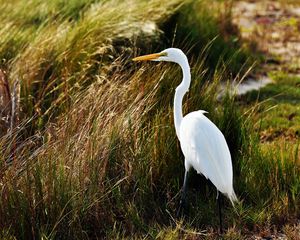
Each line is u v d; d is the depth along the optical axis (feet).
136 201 33.27
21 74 41.11
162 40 50.88
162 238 30.60
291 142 42.80
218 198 31.50
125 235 31.73
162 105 37.01
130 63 43.93
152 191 33.78
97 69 43.50
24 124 36.06
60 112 38.86
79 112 34.58
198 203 34.47
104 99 35.22
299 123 46.09
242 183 35.29
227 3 65.51
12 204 30.04
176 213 33.63
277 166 35.53
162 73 37.86
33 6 52.49
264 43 62.28
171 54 33.42
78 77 41.68
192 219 33.35
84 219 31.27
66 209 30.55
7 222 29.96
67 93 38.91
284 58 59.82
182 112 36.27
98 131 33.12
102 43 44.04
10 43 45.34
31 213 30.07
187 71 33.42
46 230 29.99
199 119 32.01
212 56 53.67
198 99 36.99
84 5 53.16
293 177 35.40
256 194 34.81
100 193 31.81
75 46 43.47
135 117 34.42
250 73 54.90
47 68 41.98
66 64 42.01
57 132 34.04
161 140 34.83
